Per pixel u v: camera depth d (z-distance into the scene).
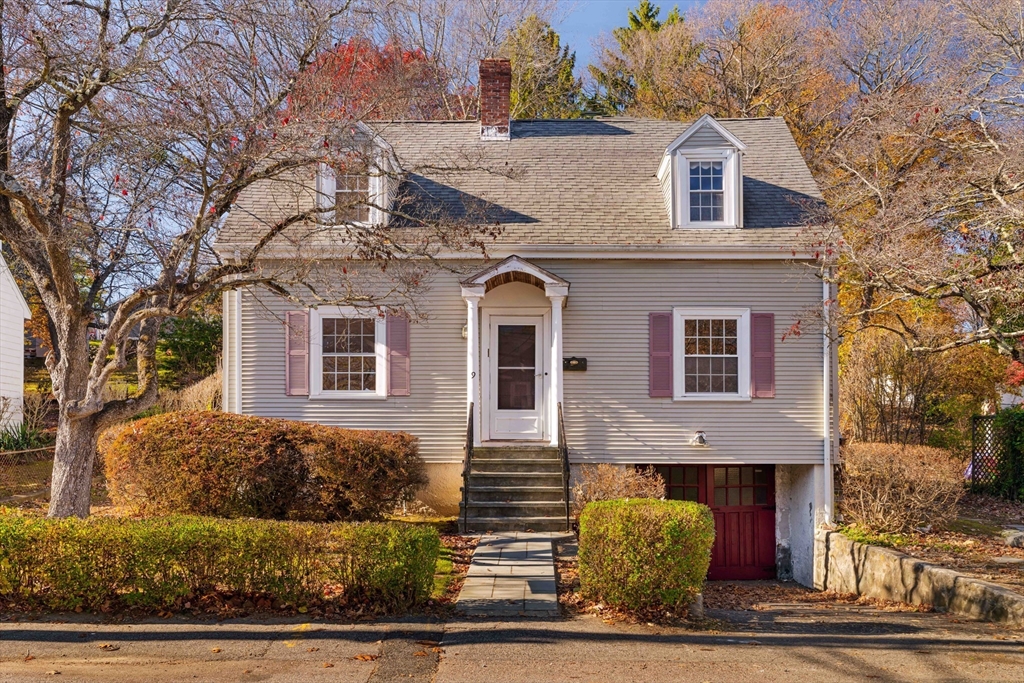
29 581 8.12
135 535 8.07
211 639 7.38
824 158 23.64
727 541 15.37
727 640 7.91
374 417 14.55
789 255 14.27
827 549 13.74
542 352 15.07
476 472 13.71
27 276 15.59
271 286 10.30
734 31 31.05
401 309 12.23
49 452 18.09
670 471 15.44
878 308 11.69
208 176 9.66
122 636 7.42
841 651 7.63
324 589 8.75
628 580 8.48
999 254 11.49
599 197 15.44
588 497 12.60
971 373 20.25
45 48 9.04
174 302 9.48
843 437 16.42
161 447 11.66
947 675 6.92
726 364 14.56
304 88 10.38
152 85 9.67
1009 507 15.94
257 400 14.50
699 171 14.93
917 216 11.38
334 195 13.58
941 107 16.12
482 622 8.11
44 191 9.88
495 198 15.31
